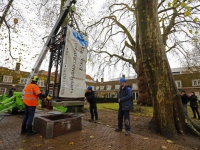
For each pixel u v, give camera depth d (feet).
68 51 13.11
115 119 23.08
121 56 63.10
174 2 14.78
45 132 11.96
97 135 12.98
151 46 16.42
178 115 16.47
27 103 12.43
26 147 9.65
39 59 16.31
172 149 10.29
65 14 15.62
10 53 33.96
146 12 17.06
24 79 96.68
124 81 14.69
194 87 90.07
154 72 16.17
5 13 30.22
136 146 10.55
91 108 21.61
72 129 13.88
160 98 15.51
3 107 19.83
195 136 15.42
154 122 16.25
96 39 55.98
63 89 12.29
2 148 9.30
